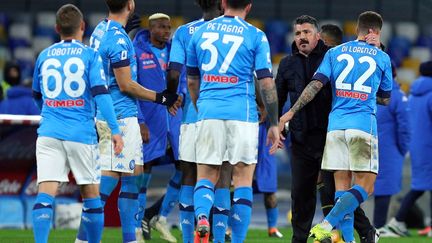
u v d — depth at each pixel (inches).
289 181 2303.2
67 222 1702.8
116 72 1109.1
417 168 1705.2
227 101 1017.5
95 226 1022.4
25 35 3058.6
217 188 1084.5
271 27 3115.2
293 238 1180.5
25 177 1727.4
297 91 1166.3
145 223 1428.4
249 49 1022.4
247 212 1050.7
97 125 1129.4
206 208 1014.4
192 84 1061.1
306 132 1157.7
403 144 1622.8
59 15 1006.4
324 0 3179.1
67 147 987.3
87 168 998.4
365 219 1187.9
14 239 1433.3
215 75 1020.5
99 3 3137.3
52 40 3058.6
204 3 1127.0
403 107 1611.7
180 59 1112.2
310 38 1159.0
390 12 3223.4
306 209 1174.3
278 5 3171.8
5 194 1715.1
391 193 1641.2
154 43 1395.2
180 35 1115.3
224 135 1021.8
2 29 3063.5
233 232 1059.3
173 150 1384.1
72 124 988.6
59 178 987.9
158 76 1317.7
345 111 1088.8
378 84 1099.3
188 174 1155.9
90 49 1000.2
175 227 1765.5
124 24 1139.9
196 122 1040.8
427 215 1971.0
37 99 1039.6
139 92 1117.1
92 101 1004.6
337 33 1254.3
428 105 1723.7
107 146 1124.5
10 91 1824.6
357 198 1072.2
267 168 1530.5
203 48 1027.3
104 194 1131.3
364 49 1098.1
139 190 1285.7
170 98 1127.6
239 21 1033.5
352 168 1080.2
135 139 1139.3
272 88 1023.0
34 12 3120.1
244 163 1040.2
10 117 1658.5
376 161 1088.2
